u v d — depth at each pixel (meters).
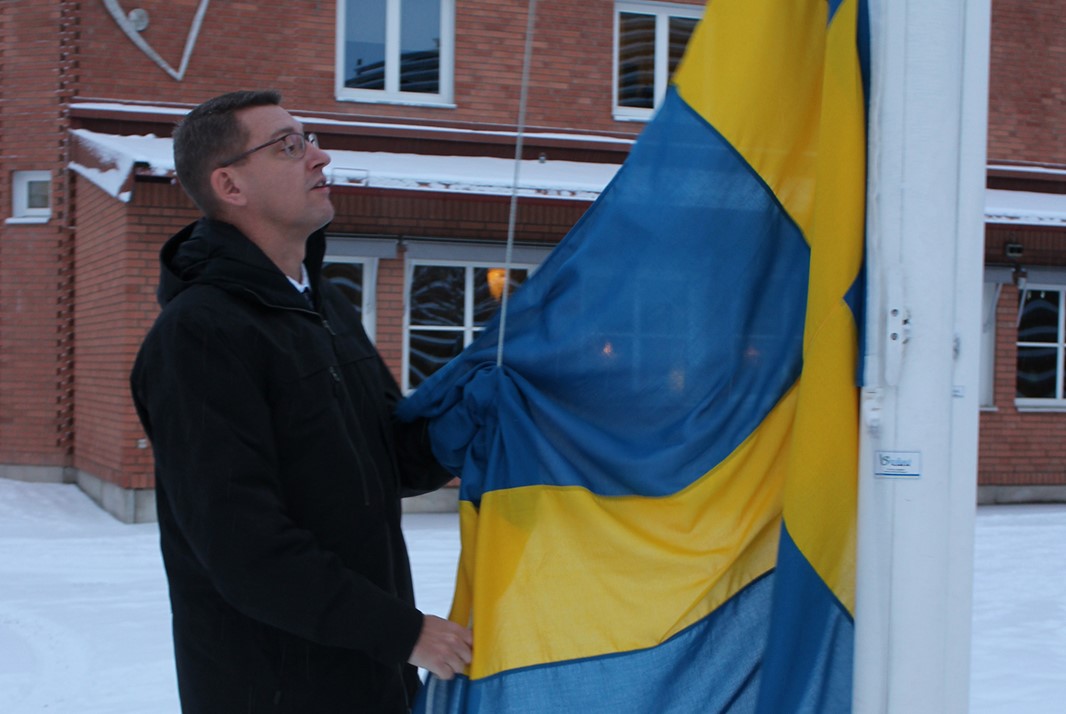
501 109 11.03
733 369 1.94
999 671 5.27
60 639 5.73
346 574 1.75
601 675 1.88
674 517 1.93
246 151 1.98
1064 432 11.92
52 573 7.45
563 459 1.98
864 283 1.63
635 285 1.97
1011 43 12.34
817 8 1.92
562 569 1.93
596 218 2.00
